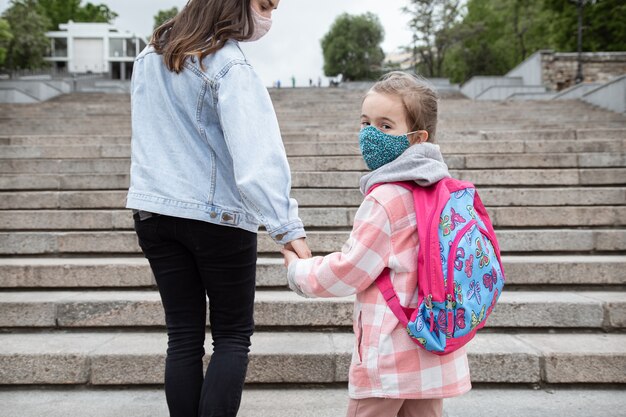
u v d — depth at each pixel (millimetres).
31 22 39625
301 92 16891
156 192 1632
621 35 23875
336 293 1498
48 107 12633
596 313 3027
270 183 1532
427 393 1442
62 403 2490
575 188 4645
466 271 1434
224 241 1662
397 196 1490
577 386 2645
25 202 4559
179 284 1723
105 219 4242
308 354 2652
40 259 3809
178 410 1655
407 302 1461
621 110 9727
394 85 1557
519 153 5848
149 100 1712
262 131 1581
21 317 3059
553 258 3713
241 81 1599
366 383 1494
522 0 29609
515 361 2643
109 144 6211
